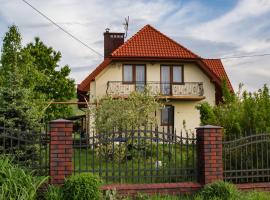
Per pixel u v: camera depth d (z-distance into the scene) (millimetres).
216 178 10047
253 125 11906
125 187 9531
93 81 25922
